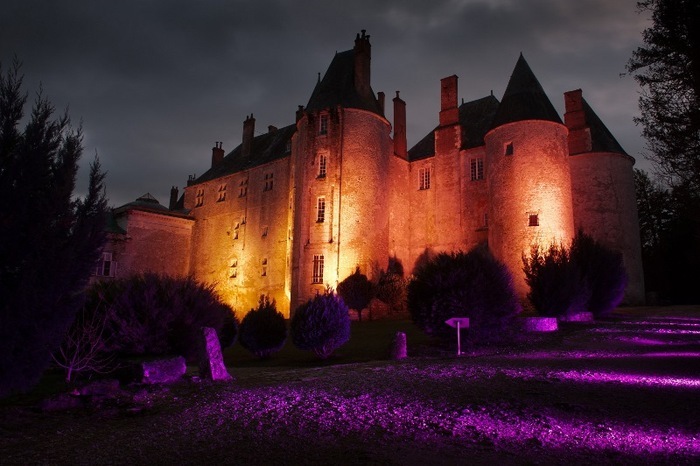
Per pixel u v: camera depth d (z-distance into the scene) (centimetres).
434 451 541
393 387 904
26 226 724
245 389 905
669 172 1434
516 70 3453
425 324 1636
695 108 1321
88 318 1145
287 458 516
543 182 3092
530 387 893
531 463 504
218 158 5412
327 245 3350
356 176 3431
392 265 3666
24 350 714
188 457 521
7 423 661
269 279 4034
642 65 1414
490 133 3353
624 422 655
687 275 4109
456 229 3650
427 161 3922
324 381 983
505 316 1664
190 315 1209
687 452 534
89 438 600
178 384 959
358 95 3622
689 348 1456
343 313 1633
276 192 4166
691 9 1259
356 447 553
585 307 2470
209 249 4697
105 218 831
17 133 743
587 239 2684
